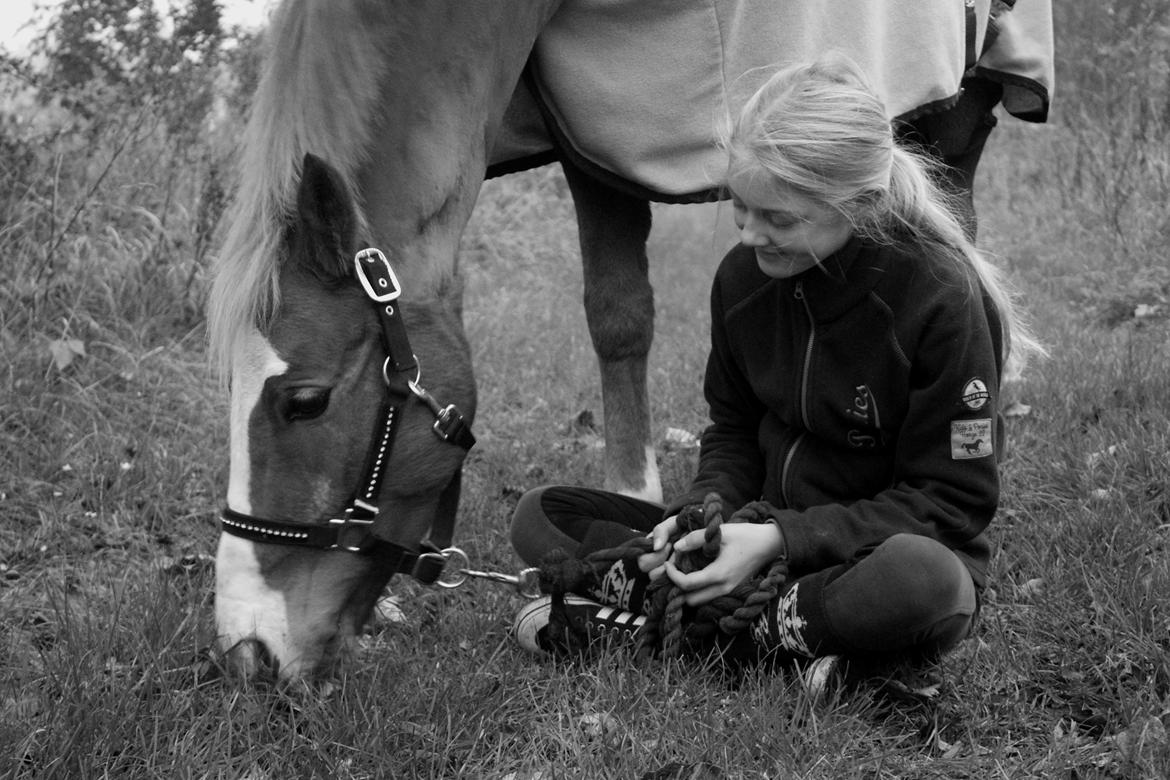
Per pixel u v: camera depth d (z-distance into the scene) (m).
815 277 1.94
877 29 2.43
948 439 1.91
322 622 1.93
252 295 1.85
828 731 1.79
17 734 1.78
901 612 1.77
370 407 1.94
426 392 1.97
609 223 2.74
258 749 1.78
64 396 3.50
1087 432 3.25
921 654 1.95
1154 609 2.17
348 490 1.93
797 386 2.02
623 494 2.55
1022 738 1.89
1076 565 2.42
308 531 1.89
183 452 3.40
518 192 7.38
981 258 2.04
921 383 1.92
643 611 2.11
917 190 1.93
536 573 2.29
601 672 1.98
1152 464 2.85
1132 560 2.41
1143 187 5.95
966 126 2.82
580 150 2.48
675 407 3.96
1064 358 3.91
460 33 2.05
